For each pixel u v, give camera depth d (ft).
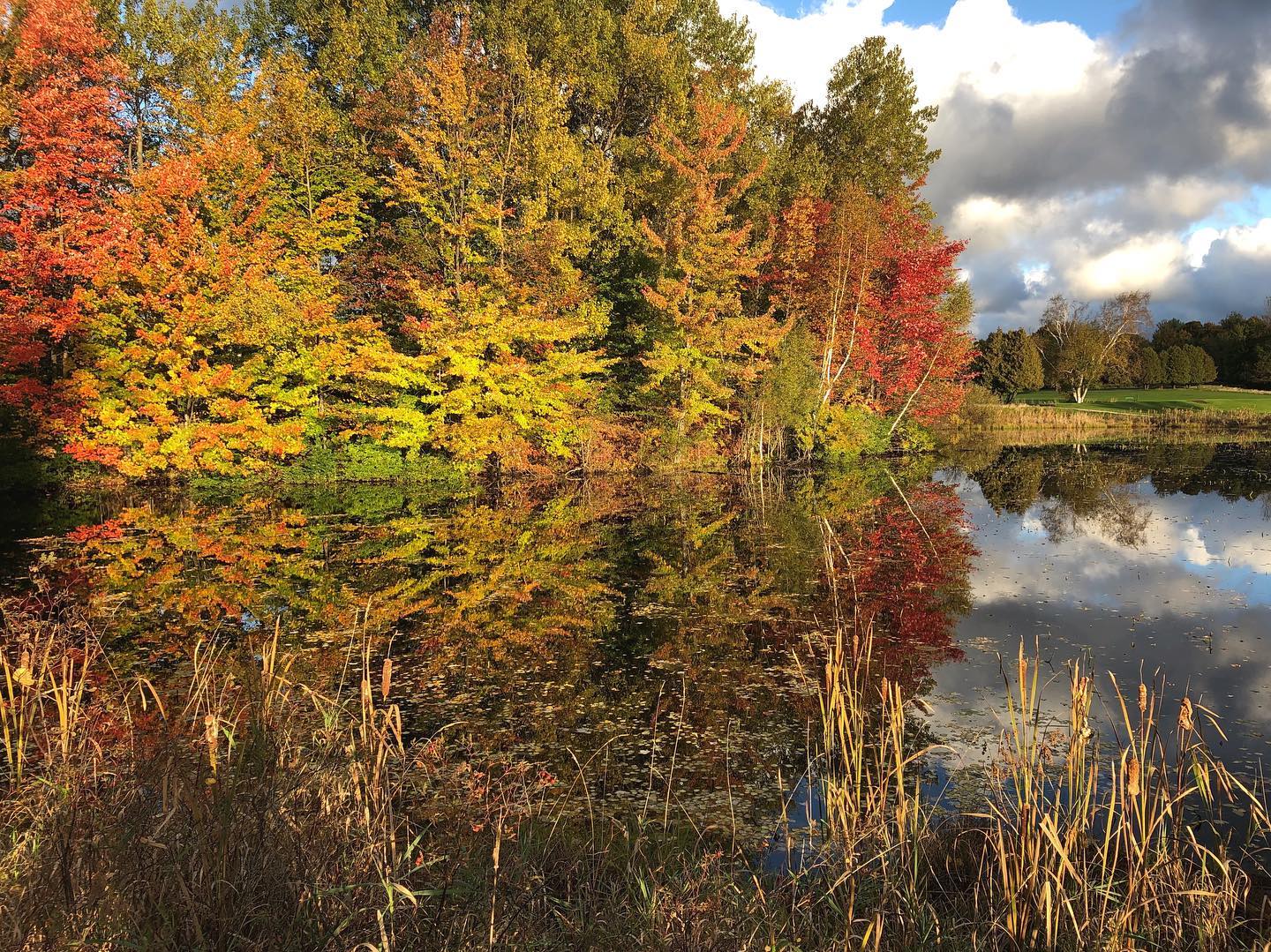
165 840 8.98
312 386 68.80
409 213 81.97
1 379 57.31
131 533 44.42
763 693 21.63
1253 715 19.38
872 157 110.42
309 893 8.36
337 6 78.02
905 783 16.16
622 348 91.56
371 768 11.46
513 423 73.51
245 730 12.85
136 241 60.18
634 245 87.71
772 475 81.66
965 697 21.17
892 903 10.42
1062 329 184.14
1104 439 124.57
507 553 40.65
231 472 65.16
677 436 82.33
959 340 105.91
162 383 61.00
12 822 10.96
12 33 56.18
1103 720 19.43
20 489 59.67
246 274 64.28
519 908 9.17
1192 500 57.72
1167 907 10.42
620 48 86.99
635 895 10.57
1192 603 30.50
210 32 71.41
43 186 56.49
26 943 7.49
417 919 8.45
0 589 31.22
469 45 77.36
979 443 121.90
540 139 71.00
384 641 25.81
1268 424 140.26
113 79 62.08
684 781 16.31
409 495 62.54
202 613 28.48
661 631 27.43
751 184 94.17
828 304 94.58
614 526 49.44
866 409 100.53
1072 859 11.42
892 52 108.99
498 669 23.36
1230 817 14.26
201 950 7.32
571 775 16.53
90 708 17.08
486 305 72.13
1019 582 34.30
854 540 44.68
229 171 66.23
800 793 15.80
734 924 9.55
